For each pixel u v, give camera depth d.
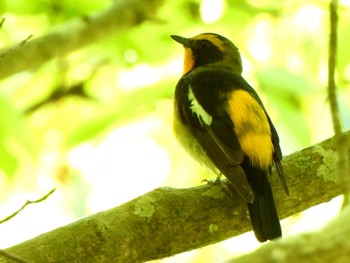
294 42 13.25
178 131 9.67
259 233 7.66
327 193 8.07
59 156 13.87
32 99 14.20
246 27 13.38
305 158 8.15
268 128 8.52
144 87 12.88
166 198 7.58
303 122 12.35
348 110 13.44
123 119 12.98
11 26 13.35
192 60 11.42
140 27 13.44
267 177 8.12
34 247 6.98
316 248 4.12
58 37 12.05
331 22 6.36
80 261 7.07
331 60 6.21
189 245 7.60
